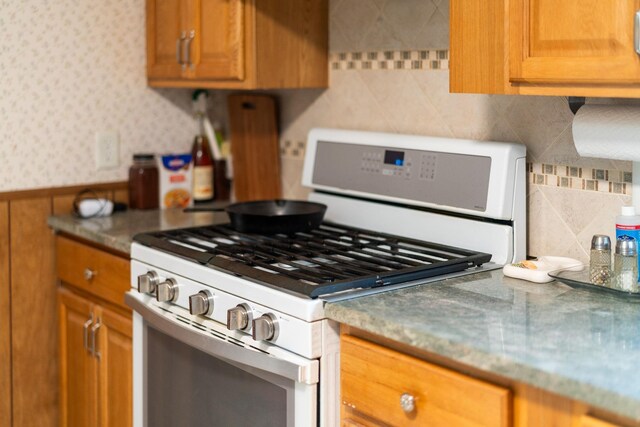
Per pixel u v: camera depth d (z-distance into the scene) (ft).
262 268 6.24
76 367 8.69
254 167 9.43
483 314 5.26
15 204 8.68
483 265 6.61
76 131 8.96
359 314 5.31
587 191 6.50
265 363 5.78
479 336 4.83
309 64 8.39
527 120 6.85
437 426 5.01
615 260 5.63
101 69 9.05
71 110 8.91
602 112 5.89
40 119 8.73
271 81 8.13
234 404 6.28
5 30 8.41
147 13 9.13
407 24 7.71
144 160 9.12
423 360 5.14
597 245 5.80
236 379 6.23
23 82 8.57
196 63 8.46
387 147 7.59
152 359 7.27
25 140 8.66
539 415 4.59
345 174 7.95
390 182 7.52
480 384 4.75
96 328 8.24
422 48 7.61
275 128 9.18
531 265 6.22
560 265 6.27
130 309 7.76
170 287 6.79
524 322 5.08
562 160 6.64
